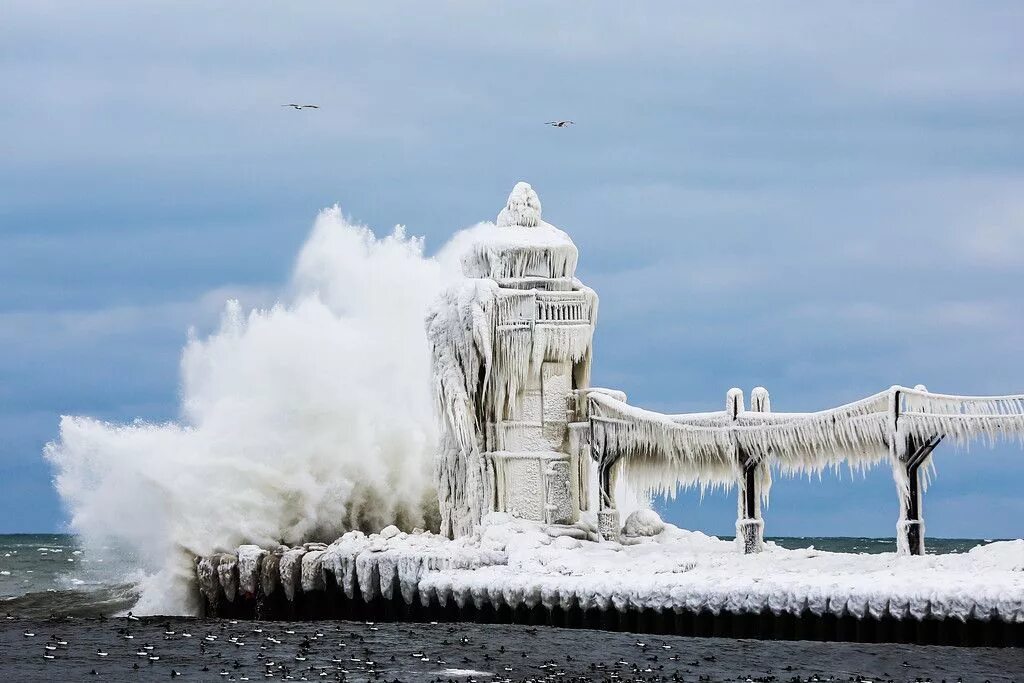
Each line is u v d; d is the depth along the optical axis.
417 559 95.75
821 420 92.31
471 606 92.38
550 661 78.06
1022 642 77.38
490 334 102.94
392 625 92.38
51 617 105.75
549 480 103.00
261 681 75.06
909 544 90.19
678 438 97.44
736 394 95.81
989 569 83.75
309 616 101.31
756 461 95.06
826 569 87.50
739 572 86.56
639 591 85.19
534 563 93.06
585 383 105.25
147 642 87.69
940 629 78.75
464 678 74.50
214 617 105.25
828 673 74.25
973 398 88.62
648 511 105.25
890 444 89.94
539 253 104.75
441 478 106.62
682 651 79.62
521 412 103.81
